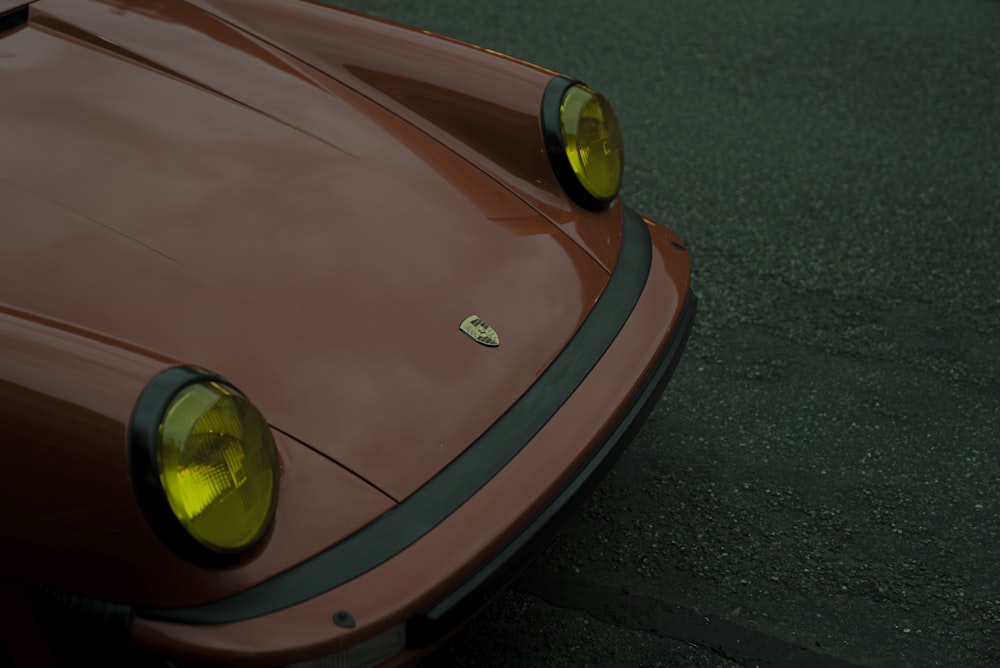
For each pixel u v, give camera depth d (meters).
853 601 2.02
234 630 1.32
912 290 2.92
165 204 1.75
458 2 4.70
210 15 2.29
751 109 3.88
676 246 2.12
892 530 2.18
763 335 2.76
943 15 4.58
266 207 1.79
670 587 2.06
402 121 2.12
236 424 1.33
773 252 3.09
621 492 2.29
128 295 1.59
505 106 2.07
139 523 1.29
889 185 3.42
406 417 1.56
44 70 2.00
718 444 2.42
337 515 1.44
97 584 1.35
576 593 2.06
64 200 1.72
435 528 1.47
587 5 4.68
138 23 2.20
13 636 1.47
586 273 1.91
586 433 1.65
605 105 2.10
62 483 1.30
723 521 2.21
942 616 1.98
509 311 1.76
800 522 2.21
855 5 4.68
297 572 1.39
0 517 1.36
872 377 2.61
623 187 3.42
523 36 4.40
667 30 4.46
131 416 1.27
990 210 3.29
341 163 1.94
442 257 1.80
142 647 1.34
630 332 1.83
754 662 1.89
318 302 1.66
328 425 1.52
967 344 2.71
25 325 1.41
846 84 4.04
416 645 1.45
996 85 4.03
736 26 4.49
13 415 1.32
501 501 1.53
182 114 1.96
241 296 1.63
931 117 3.82
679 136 3.71
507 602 2.04
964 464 2.34
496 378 1.67
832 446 2.40
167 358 1.36
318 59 2.22
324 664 1.36
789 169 3.51
